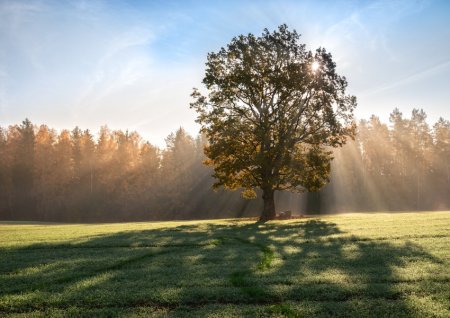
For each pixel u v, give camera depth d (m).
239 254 15.76
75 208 86.81
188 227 30.34
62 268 13.84
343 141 39.81
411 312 7.98
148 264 14.23
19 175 89.75
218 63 40.56
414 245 16.16
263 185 39.56
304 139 39.91
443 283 10.09
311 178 39.25
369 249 15.73
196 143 112.00
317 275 11.24
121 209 88.00
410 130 102.31
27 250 19.38
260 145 40.69
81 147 93.00
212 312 8.38
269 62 39.34
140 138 99.00
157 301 9.44
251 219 42.91
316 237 20.25
